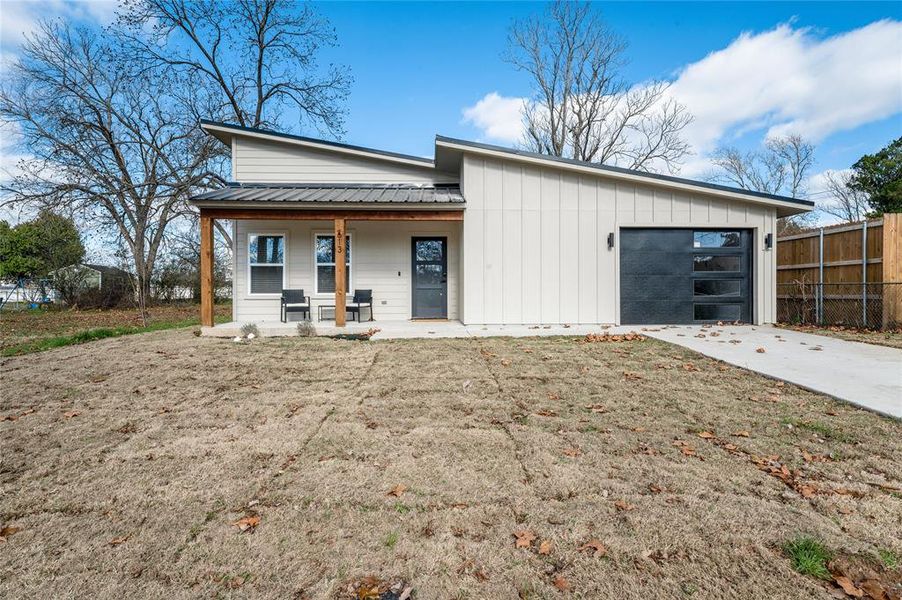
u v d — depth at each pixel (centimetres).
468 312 934
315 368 572
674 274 956
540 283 939
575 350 672
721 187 924
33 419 386
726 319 962
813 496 240
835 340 733
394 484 261
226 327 875
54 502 246
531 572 183
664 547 198
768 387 461
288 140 1077
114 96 1859
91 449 320
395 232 1065
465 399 432
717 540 202
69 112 1736
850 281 907
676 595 169
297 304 1002
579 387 471
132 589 176
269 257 1041
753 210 951
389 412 396
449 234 1070
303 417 383
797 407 394
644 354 639
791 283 1053
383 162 1109
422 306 1073
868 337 759
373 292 1059
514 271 937
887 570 181
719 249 962
